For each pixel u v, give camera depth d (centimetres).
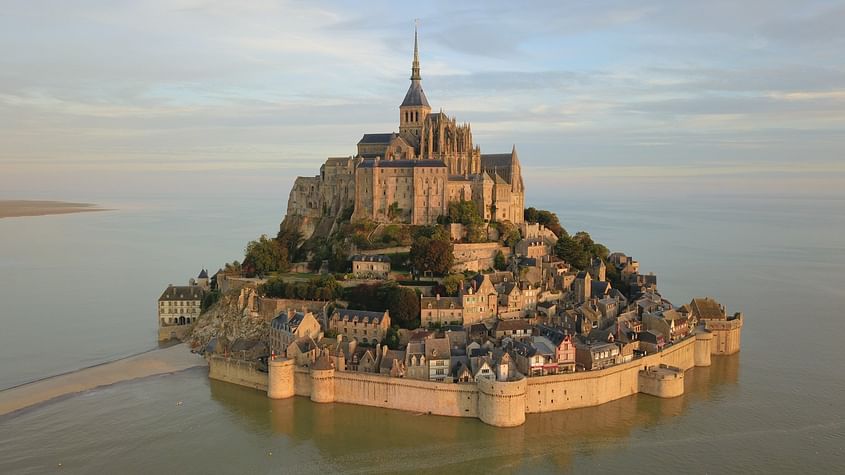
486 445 16325
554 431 17075
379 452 15975
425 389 18050
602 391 18775
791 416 18062
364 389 18675
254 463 15462
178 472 15025
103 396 19412
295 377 19488
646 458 15725
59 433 16925
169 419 17825
